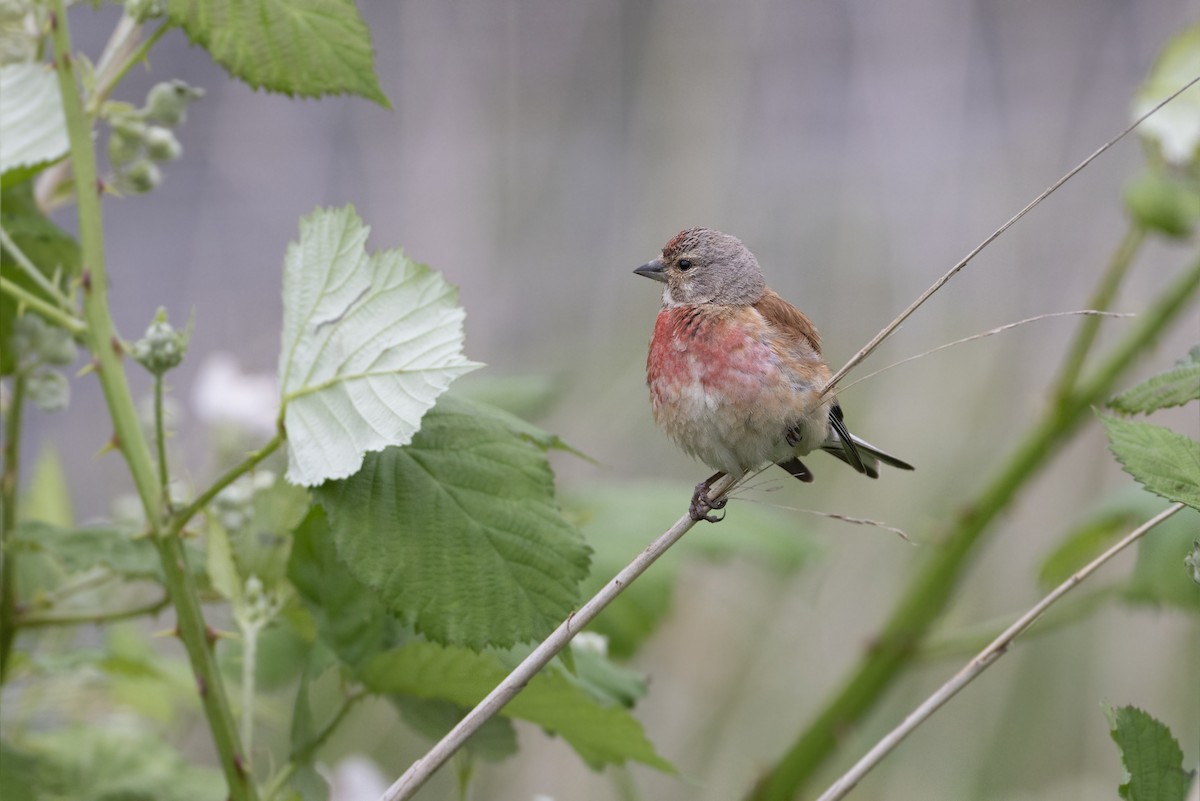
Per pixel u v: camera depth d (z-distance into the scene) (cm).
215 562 502
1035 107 1357
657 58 1302
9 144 519
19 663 609
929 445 1164
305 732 492
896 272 1268
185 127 1445
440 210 1330
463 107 1357
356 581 505
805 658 1074
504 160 1344
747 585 1091
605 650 604
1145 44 1362
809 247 1315
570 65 1386
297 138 1438
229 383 718
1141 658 1048
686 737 1054
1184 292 802
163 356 456
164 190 1436
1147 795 417
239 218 1422
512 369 1253
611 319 1250
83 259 471
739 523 802
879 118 1348
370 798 647
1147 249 1193
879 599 1093
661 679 1073
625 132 1369
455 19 1379
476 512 467
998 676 1085
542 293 1309
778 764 819
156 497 463
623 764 538
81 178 478
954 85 1362
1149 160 781
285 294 486
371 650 509
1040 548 1107
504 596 457
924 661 812
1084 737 1049
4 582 552
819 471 1167
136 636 683
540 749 1041
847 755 1062
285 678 698
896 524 1127
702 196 1263
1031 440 820
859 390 1220
